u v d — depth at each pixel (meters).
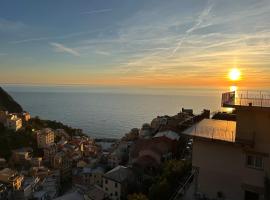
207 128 21.53
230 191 18.84
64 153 131.88
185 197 20.91
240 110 17.84
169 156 65.75
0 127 144.38
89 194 59.12
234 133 19.95
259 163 17.72
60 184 111.12
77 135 197.25
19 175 100.88
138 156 73.69
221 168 19.19
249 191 18.16
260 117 17.25
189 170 36.31
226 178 18.98
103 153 130.62
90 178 97.38
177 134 73.00
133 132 131.38
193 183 22.14
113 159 102.12
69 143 157.62
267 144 17.17
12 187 91.56
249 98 18.34
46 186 98.19
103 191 62.62
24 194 88.44
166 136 69.56
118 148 110.75
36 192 92.50
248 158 18.19
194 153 20.28
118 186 60.03
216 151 19.31
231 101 18.73
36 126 174.88
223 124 22.98
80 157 136.62
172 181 35.28
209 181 19.67
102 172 97.25
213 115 28.17
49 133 151.50
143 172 64.00
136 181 62.56
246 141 17.56
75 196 52.16
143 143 78.00
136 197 39.78
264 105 17.36
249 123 17.62
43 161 129.75
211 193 19.53
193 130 21.08
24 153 124.62
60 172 116.88
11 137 139.38
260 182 17.66
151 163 65.00
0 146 129.12
